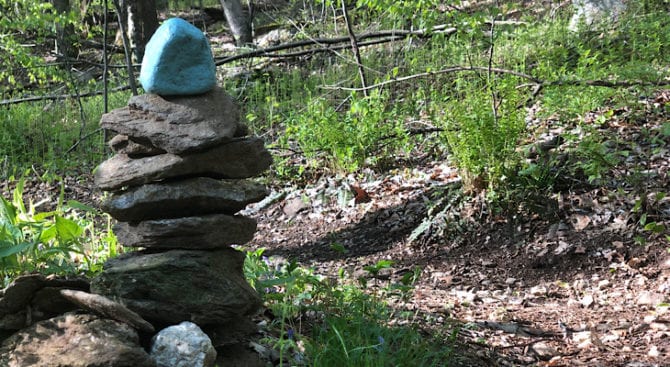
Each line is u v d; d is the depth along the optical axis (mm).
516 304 5785
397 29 12086
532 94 8727
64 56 11773
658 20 10836
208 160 3449
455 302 5680
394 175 8953
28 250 4180
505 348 4617
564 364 4383
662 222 6656
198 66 3463
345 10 10562
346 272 6863
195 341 3189
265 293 4398
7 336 3215
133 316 3146
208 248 3479
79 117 12320
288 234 8281
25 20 11203
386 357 3754
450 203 7551
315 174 9523
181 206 3467
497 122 7566
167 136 3381
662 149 7723
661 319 5129
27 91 13836
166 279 3338
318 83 12805
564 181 7465
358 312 4148
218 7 21891
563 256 6656
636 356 4488
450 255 7098
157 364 3176
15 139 11508
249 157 3551
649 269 6176
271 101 11742
